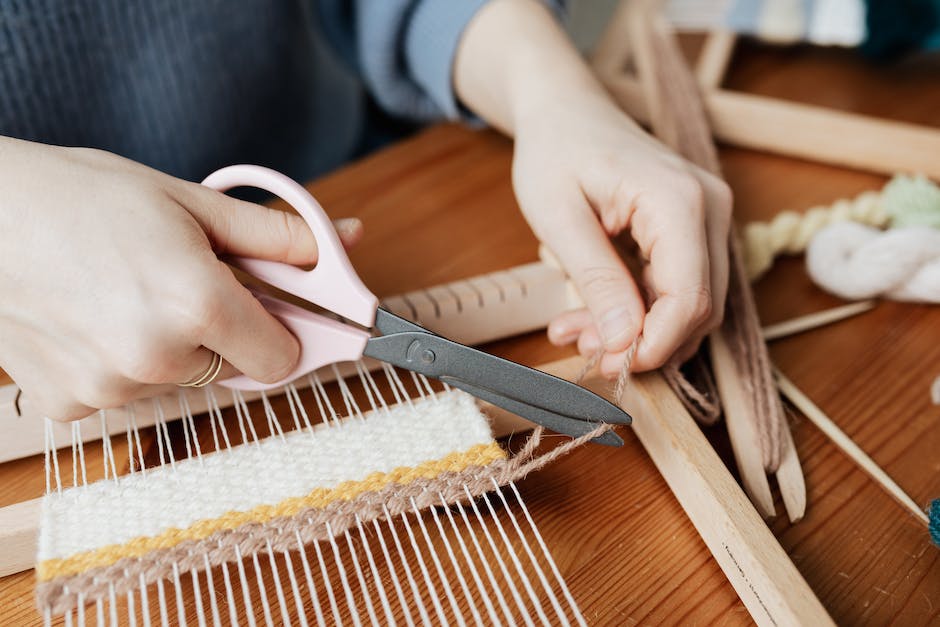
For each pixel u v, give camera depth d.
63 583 0.40
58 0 0.70
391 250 0.73
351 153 1.13
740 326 0.60
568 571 0.47
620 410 0.47
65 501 0.45
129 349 0.43
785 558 0.42
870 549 0.48
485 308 0.60
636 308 0.52
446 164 0.86
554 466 0.54
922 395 0.59
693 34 1.06
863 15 0.89
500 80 0.75
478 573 0.46
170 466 0.47
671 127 0.82
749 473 0.51
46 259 0.43
